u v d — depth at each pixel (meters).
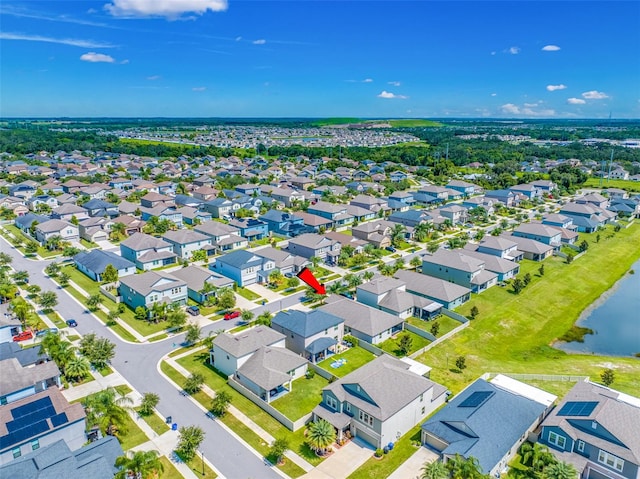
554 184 190.38
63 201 145.88
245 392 53.06
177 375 57.28
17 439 40.44
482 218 141.00
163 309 71.12
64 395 52.19
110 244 111.12
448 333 68.88
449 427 45.41
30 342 64.44
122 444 44.59
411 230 122.00
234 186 181.50
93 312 74.75
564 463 39.50
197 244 103.25
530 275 95.56
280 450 42.25
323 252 101.38
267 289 84.94
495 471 40.81
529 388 53.16
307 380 56.72
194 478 40.72
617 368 63.41
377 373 49.94
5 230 123.12
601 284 96.12
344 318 68.88
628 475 39.56
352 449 45.16
